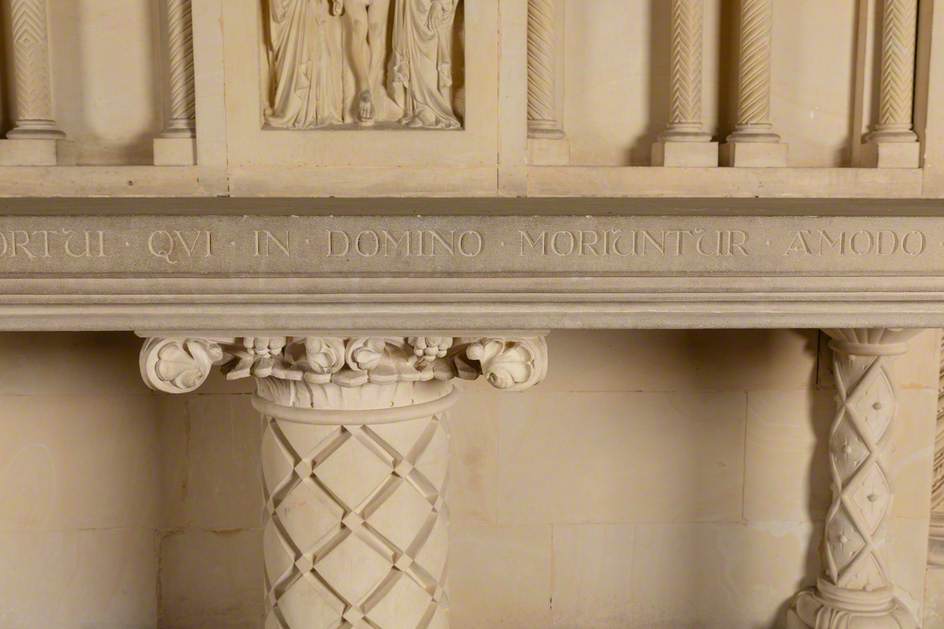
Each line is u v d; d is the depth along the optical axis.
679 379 3.57
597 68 3.35
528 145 3.20
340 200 2.85
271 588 2.68
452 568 3.62
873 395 3.30
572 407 3.56
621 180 3.19
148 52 3.25
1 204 2.58
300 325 2.31
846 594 3.41
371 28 3.12
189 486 3.54
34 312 2.27
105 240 2.22
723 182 3.21
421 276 2.26
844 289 2.31
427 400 2.62
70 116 3.26
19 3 3.12
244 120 3.08
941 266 2.30
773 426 3.61
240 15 3.05
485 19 3.08
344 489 2.53
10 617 3.52
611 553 3.65
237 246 2.23
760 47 3.22
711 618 3.70
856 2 3.36
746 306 2.33
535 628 3.68
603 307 2.32
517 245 2.25
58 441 3.46
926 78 3.22
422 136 3.12
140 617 3.58
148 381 2.38
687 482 3.63
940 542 3.73
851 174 3.22
